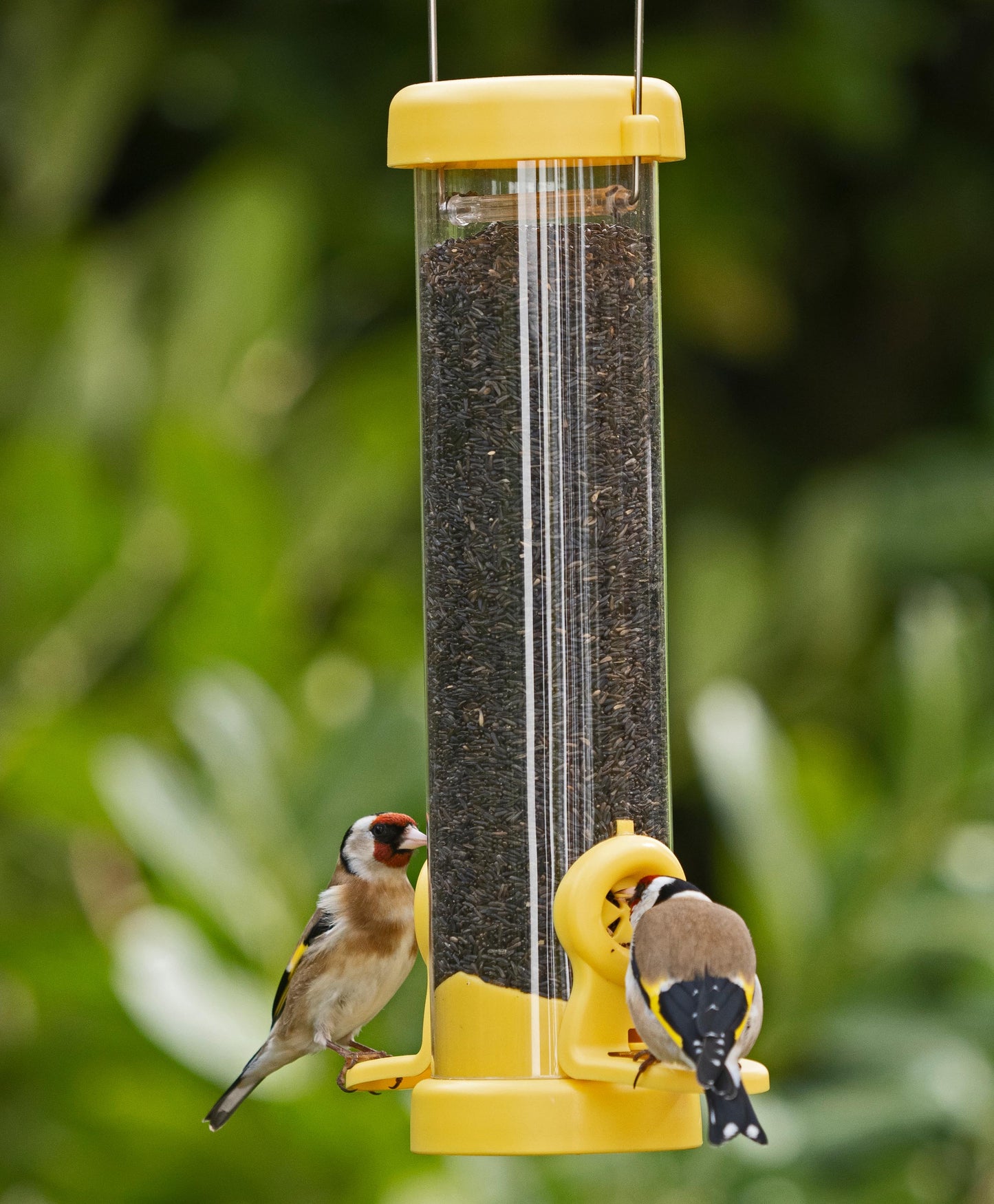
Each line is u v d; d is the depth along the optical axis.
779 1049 12.81
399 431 16.25
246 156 18.69
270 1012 11.46
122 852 14.94
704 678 17.84
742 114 19.78
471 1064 8.30
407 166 8.37
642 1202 12.16
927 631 13.51
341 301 19.11
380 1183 11.81
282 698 14.18
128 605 14.99
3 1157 13.00
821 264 20.48
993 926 12.88
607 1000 7.86
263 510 14.41
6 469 15.11
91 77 17.92
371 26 19.50
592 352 8.54
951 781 13.21
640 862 8.02
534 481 8.52
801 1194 12.32
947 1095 12.47
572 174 8.52
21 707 14.69
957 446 19.28
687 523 19.56
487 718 8.50
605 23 19.78
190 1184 12.35
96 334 16.25
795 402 20.50
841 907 13.00
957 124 20.27
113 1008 12.30
